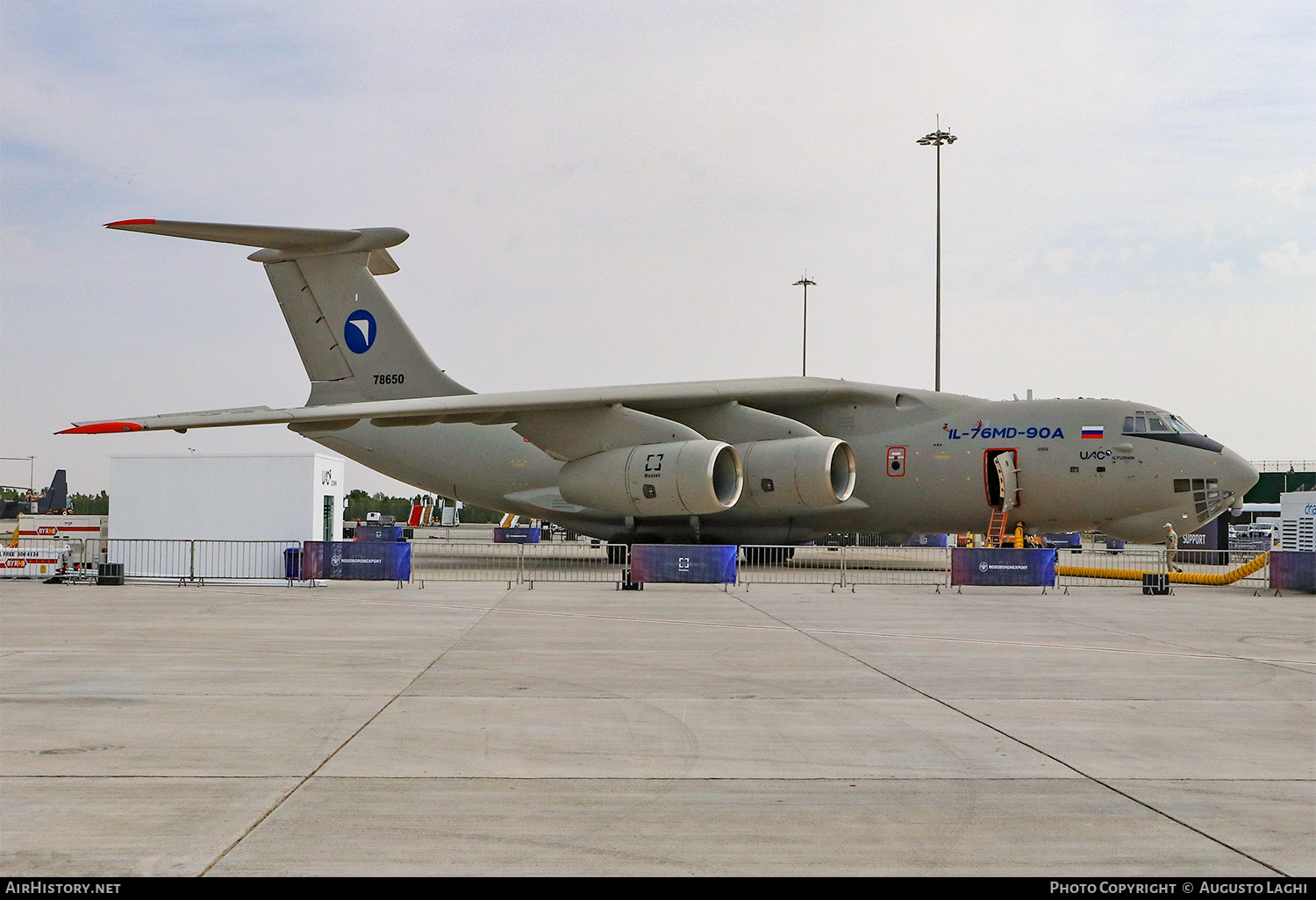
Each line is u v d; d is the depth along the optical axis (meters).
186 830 4.76
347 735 6.68
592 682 8.73
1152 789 5.56
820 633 12.25
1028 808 5.21
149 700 7.81
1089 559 32.53
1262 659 10.39
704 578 18.77
